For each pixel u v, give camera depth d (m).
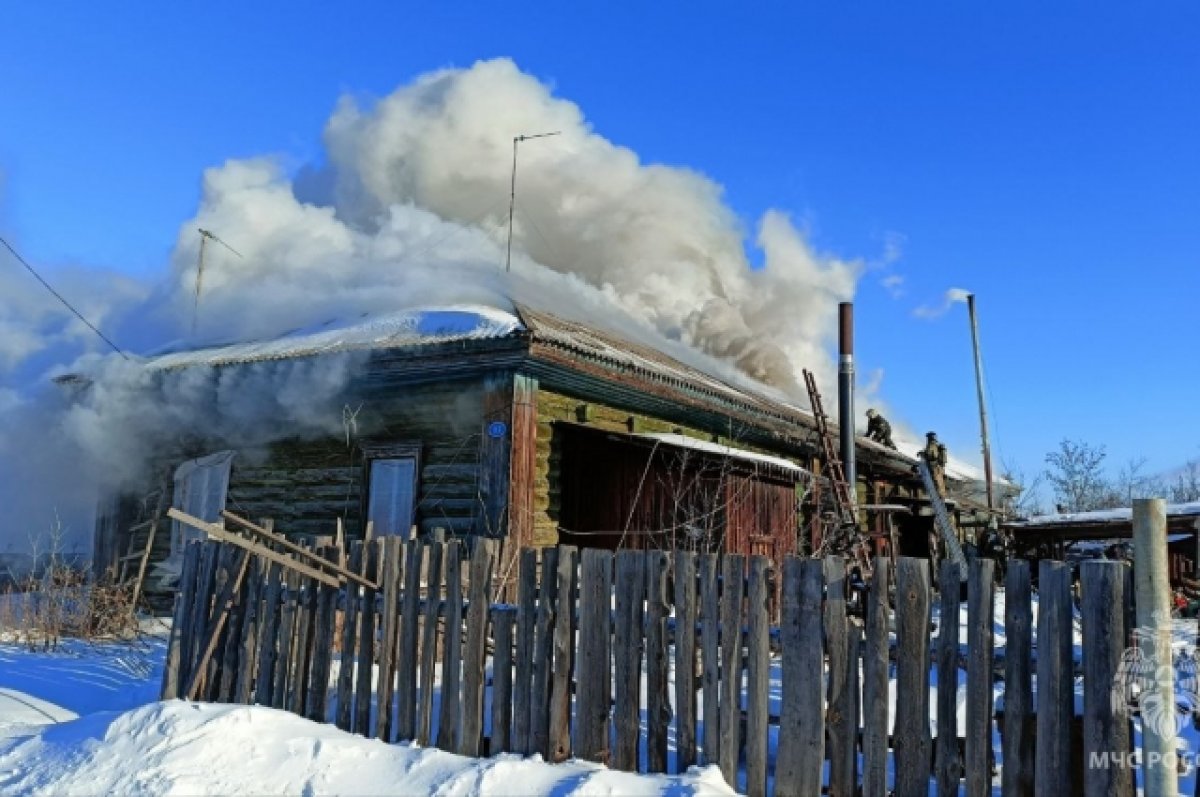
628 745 5.44
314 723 6.39
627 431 14.14
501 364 11.88
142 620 13.41
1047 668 4.48
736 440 17.23
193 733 5.97
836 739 4.91
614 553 5.65
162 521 14.98
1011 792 4.51
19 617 11.91
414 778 5.49
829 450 14.54
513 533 11.63
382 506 13.04
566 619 5.73
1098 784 4.29
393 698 6.54
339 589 6.71
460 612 6.11
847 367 16.42
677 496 12.05
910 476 21.61
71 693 8.43
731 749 5.14
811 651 5.02
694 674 5.32
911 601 4.82
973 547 5.34
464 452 12.47
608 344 15.19
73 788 5.58
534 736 5.70
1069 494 49.03
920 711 4.74
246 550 7.19
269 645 6.90
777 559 14.12
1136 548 4.37
